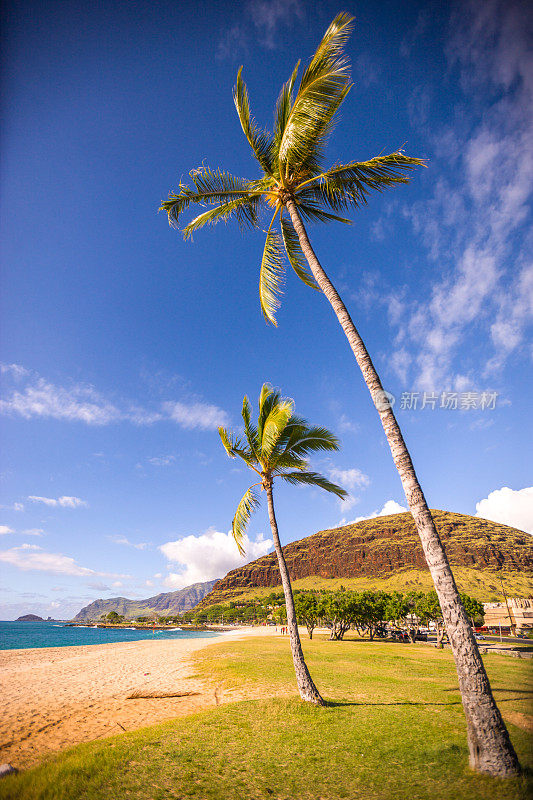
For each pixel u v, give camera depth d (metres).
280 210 10.90
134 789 5.99
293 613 12.05
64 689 16.12
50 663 26.81
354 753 7.38
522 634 63.62
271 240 11.58
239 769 6.77
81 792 5.88
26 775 6.67
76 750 8.01
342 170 9.40
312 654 27.45
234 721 9.56
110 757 7.26
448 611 6.49
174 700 13.50
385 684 15.21
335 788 5.96
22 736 9.70
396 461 7.44
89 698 14.15
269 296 11.48
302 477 13.59
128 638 95.50
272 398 13.38
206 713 10.45
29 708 12.63
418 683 15.62
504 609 71.75
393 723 9.27
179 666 22.84
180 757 7.29
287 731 8.77
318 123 9.01
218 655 27.33
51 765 7.15
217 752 7.55
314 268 9.55
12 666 25.20
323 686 14.61
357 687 14.43
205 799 5.68
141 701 13.46
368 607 51.50
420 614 45.53
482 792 5.06
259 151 10.79
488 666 18.38
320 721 9.51
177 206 10.83
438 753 7.02
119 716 11.46
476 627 66.56
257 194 11.13
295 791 5.92
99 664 24.91
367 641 52.50
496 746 5.70
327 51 7.90
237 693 13.91
